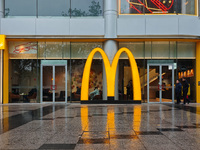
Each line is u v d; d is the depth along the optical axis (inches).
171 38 641.6
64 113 419.8
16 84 673.6
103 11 659.4
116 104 601.0
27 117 371.2
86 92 613.3
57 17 660.1
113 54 648.4
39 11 660.7
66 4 662.5
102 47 679.7
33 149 184.2
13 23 638.5
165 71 678.5
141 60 679.7
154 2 661.9
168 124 297.9
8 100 669.3
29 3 661.9
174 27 633.0
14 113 426.3
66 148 186.5
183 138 220.2
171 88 676.1
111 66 611.2
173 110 461.1
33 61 677.3
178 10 661.9
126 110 462.3
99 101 612.4
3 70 650.2
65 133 245.4
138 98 613.3
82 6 662.5
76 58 679.1
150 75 677.3
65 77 675.4
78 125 293.1
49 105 597.0
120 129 265.3
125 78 671.1
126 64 674.2
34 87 674.8
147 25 634.2
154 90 674.2
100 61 671.8
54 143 203.2
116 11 643.5
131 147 188.5
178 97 621.6
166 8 662.5
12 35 639.8
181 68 680.4
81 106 553.3
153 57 679.1
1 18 639.1
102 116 374.9
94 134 239.5
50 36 641.0
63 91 674.2
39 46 677.9
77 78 676.7
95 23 639.1
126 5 661.3
